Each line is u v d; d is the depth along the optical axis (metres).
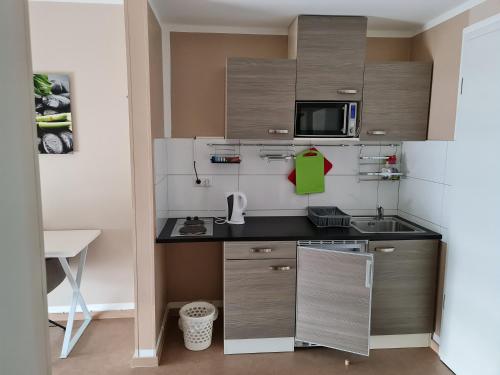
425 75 2.69
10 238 0.75
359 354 2.46
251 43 2.90
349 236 2.51
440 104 2.58
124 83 2.85
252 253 2.49
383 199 3.14
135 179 2.33
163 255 2.89
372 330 2.63
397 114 2.71
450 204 2.45
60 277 2.78
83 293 3.06
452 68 2.45
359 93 2.66
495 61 2.03
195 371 2.41
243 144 2.99
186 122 2.94
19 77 0.79
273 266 2.51
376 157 3.07
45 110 2.81
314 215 2.80
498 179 2.02
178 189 3.00
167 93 2.88
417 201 2.87
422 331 2.67
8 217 0.74
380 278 2.58
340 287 2.44
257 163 3.02
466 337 2.29
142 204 2.35
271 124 2.65
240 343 2.59
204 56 2.88
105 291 3.07
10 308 0.75
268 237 2.48
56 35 2.76
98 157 2.91
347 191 3.11
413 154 2.92
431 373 2.41
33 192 0.85
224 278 2.50
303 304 2.54
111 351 2.64
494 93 2.04
